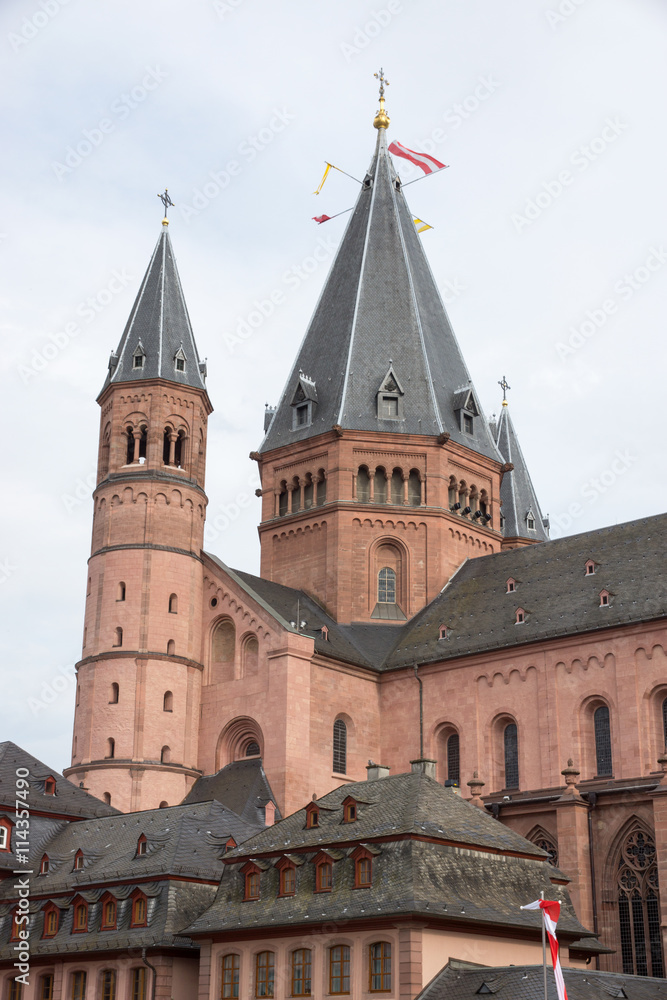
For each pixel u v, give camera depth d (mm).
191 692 84938
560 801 70812
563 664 77875
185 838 64938
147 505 87125
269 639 82188
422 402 96125
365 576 91938
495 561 92188
